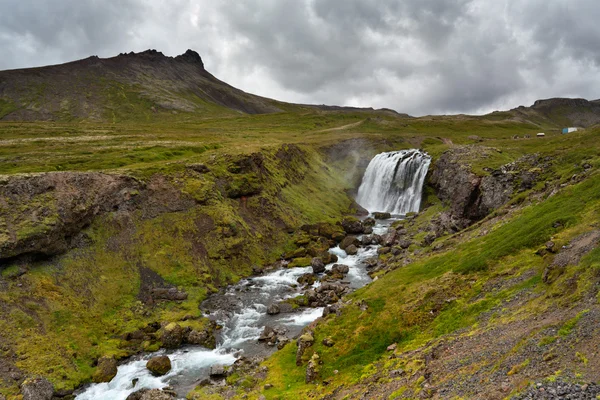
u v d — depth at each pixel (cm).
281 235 7481
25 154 7750
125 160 7744
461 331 2730
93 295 4619
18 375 3253
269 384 3033
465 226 7000
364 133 16900
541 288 2700
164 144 9856
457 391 1856
